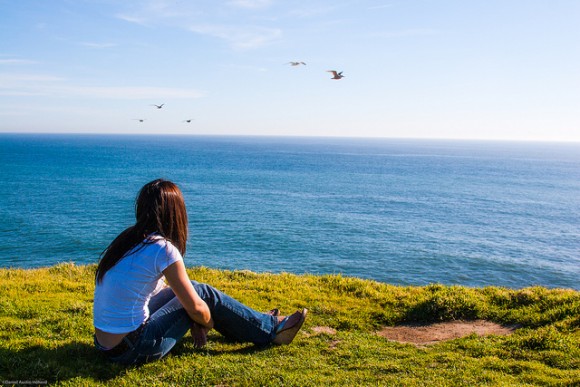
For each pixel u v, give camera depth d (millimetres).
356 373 5734
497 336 7941
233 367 5559
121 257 4953
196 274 12617
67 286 10773
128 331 5059
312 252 48500
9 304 8391
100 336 5098
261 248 49156
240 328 6098
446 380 5609
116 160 197500
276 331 6375
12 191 90312
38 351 5793
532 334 7602
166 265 4914
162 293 5691
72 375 5156
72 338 6543
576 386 5492
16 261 41469
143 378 5137
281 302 10000
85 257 43406
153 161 197750
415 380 5555
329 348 6820
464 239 59469
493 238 61094
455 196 106812
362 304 10172
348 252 49312
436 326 8977
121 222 60562
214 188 105812
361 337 7738
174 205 5156
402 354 6711
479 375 5832
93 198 83062
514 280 43062
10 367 5301
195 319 5328
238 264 42438
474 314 9422
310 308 9500
